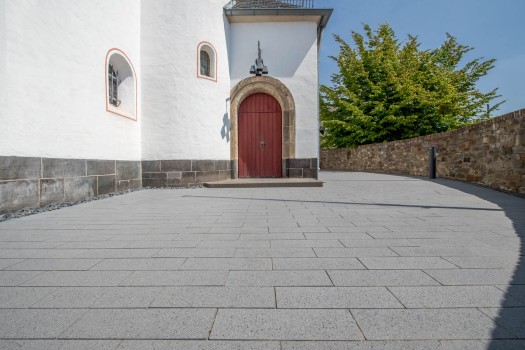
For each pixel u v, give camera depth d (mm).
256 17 10133
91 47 6723
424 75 18922
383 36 19656
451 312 1769
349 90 19562
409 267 2492
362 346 1457
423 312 1771
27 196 5148
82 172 6465
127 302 1916
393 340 1506
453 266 2508
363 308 1824
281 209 5387
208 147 9359
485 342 1483
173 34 8883
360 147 19297
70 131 6113
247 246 3125
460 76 20359
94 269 2504
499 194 7066
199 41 9117
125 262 2672
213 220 4457
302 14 10031
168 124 8891
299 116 10312
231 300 1934
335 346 1458
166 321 1686
